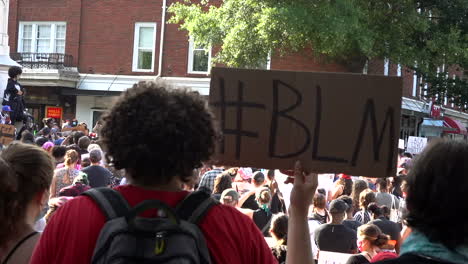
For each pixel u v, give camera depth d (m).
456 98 27.88
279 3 20.47
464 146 1.96
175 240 1.94
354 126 2.61
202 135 2.16
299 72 2.64
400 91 2.58
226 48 21.55
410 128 33.44
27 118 14.03
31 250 2.91
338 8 19.62
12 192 2.91
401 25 21.89
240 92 2.68
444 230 1.89
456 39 22.38
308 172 2.64
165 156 2.09
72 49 29.22
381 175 2.60
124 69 28.56
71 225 2.02
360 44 20.16
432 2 24.12
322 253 6.17
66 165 7.98
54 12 29.61
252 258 2.14
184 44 27.73
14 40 30.12
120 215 2.03
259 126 2.66
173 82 2.45
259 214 7.48
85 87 28.95
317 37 20.64
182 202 2.10
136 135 2.09
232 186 9.17
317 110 2.63
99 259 1.92
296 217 2.59
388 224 7.07
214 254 2.05
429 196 1.92
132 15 28.42
